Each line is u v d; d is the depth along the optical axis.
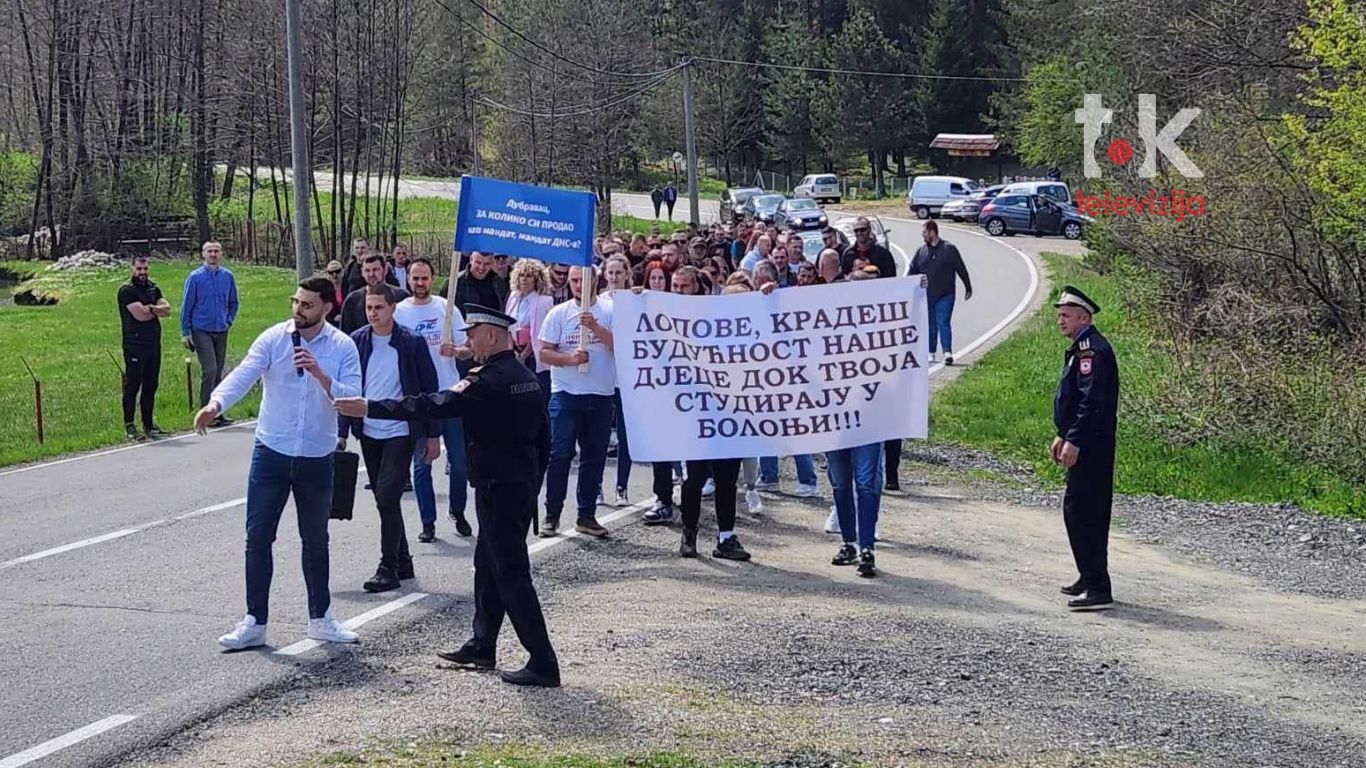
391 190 71.56
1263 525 12.39
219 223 56.50
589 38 60.59
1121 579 10.20
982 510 12.60
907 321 9.64
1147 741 6.24
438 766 5.46
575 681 6.76
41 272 48.16
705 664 7.13
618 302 9.65
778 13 86.31
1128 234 22.06
